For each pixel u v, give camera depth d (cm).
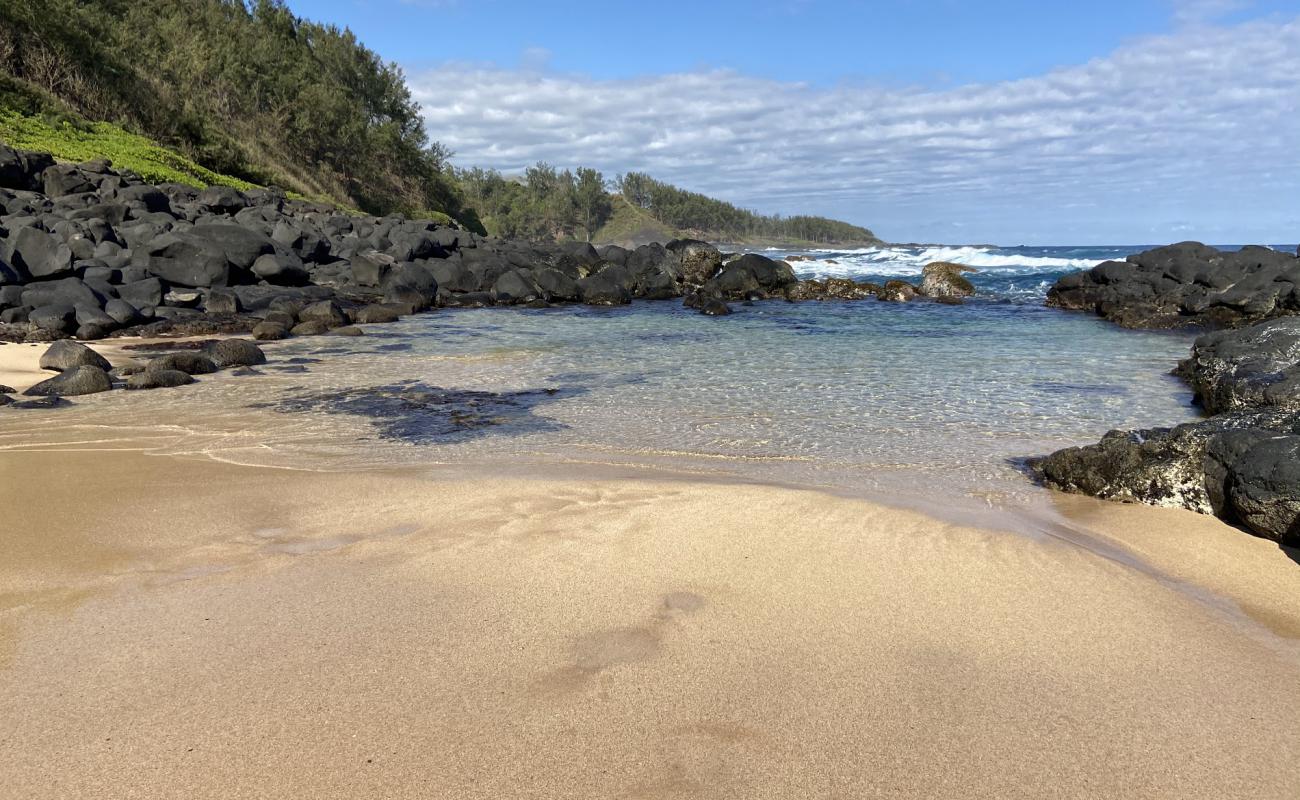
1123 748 304
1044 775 287
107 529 533
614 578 458
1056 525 576
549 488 642
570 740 303
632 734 307
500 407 983
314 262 2600
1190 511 604
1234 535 552
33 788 273
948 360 1377
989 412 959
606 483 658
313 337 1667
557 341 1641
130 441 796
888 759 295
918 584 456
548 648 374
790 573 469
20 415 909
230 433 838
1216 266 2300
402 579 454
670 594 437
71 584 443
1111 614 422
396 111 6938
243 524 546
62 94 3572
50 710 318
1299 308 1931
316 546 506
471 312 2327
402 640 380
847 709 326
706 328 1917
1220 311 2002
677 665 360
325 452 765
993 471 717
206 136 4191
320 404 990
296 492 625
